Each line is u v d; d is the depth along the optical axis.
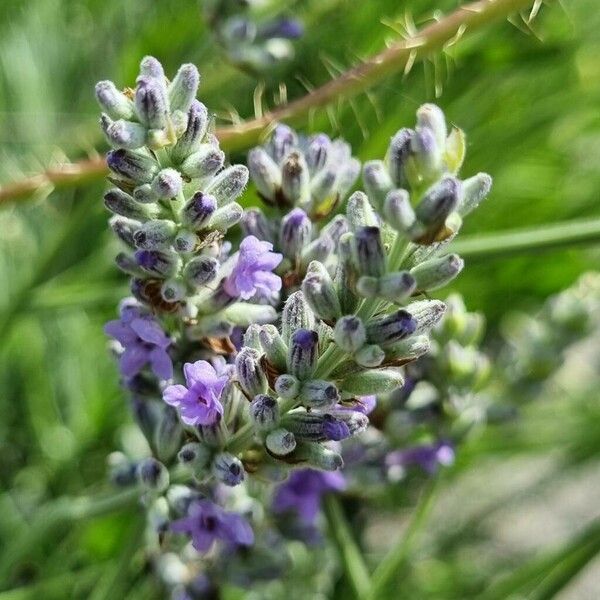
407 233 0.20
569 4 0.39
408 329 0.20
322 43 0.36
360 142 0.35
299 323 0.21
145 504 0.24
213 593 0.29
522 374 0.31
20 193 0.29
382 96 0.35
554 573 0.29
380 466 0.27
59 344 0.41
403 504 0.39
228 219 0.22
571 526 0.53
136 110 0.21
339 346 0.20
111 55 0.43
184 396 0.21
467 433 0.27
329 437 0.21
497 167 0.40
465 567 0.41
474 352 0.27
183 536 0.26
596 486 0.55
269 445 0.21
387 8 0.36
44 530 0.28
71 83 0.43
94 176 0.29
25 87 0.42
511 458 0.42
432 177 0.20
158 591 0.30
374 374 0.21
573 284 0.42
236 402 0.22
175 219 0.22
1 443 0.40
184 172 0.22
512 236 0.30
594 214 0.43
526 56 0.37
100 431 0.38
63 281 0.37
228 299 0.22
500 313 0.44
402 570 0.39
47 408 0.41
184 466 0.23
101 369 0.41
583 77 0.40
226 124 0.36
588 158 0.46
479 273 0.42
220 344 0.23
